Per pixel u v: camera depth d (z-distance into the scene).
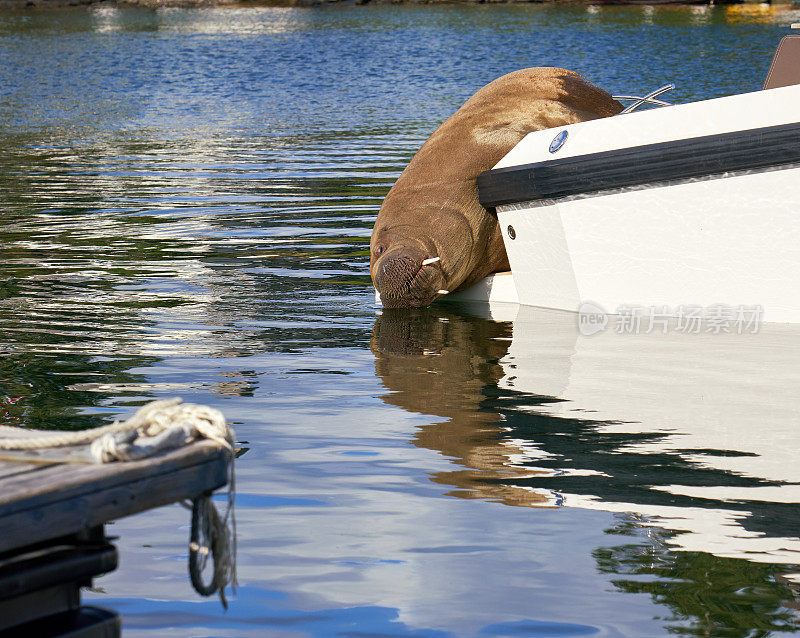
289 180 28.36
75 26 100.69
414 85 56.03
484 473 9.63
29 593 5.30
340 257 19.75
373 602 7.32
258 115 45.09
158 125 41.97
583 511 8.78
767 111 14.15
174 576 7.77
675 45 73.44
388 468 9.77
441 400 11.77
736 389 12.02
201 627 7.03
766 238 14.42
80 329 14.90
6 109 47.50
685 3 114.56
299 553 8.08
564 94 18.14
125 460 5.65
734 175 14.30
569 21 97.38
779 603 7.25
